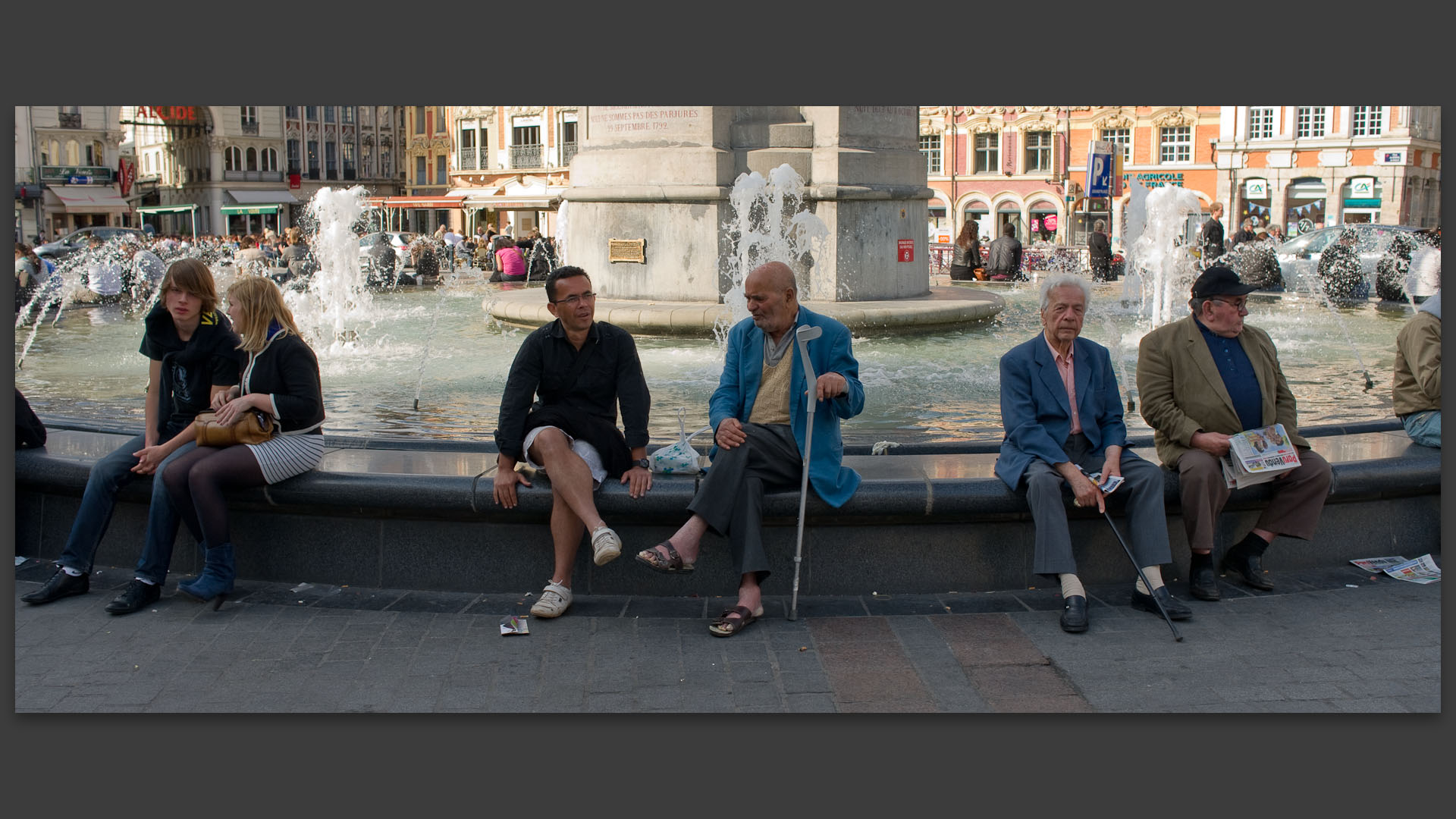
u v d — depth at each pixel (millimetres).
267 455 4848
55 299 17656
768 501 4707
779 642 4422
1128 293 17375
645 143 11445
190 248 28312
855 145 11695
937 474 4980
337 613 4742
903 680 4062
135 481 5027
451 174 62250
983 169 52594
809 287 11688
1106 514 4723
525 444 4789
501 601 4895
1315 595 4941
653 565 4484
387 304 16844
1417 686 3986
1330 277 17453
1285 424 5004
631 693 3969
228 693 3986
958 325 11570
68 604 4859
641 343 10430
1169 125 47438
